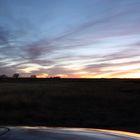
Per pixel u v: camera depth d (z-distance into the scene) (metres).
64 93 35.88
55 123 19.06
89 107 27.58
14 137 2.33
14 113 22.23
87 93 35.62
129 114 23.19
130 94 37.75
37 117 20.78
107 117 21.39
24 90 40.66
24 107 25.98
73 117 21.41
